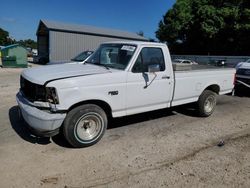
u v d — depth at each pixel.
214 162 4.14
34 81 4.23
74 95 4.18
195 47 40.19
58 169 3.75
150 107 5.40
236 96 10.20
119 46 5.35
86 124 4.46
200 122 6.27
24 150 4.31
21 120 5.42
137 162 4.05
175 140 5.02
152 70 5.07
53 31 29.00
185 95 6.04
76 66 5.20
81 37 31.17
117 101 4.75
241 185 3.52
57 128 4.18
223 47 36.19
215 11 33.50
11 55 21.91
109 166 3.89
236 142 5.03
